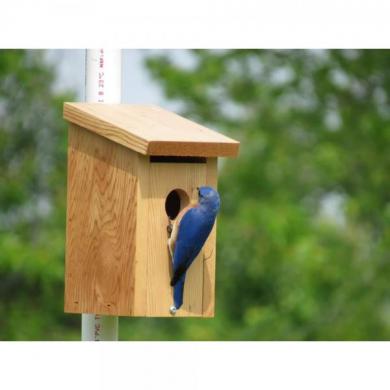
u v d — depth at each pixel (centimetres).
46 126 1778
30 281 1728
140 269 828
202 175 844
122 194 835
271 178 1764
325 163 1731
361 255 1733
